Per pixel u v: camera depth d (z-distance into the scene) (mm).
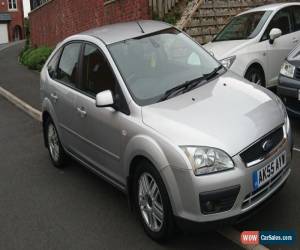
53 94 6461
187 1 13609
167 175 4141
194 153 4039
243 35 9445
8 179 6781
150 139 4348
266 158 4254
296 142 6801
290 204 4930
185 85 5074
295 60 7176
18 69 21594
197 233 4574
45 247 4750
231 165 4023
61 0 22156
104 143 5184
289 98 7102
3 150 8352
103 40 5543
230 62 8586
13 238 5004
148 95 4898
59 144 6680
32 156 7770
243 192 4062
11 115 11508
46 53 21078
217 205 4020
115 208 5438
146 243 4574
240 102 4711
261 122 4402
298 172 5715
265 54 9062
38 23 29062
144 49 5434
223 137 4137
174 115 4477
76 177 6543
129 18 14492
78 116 5703
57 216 5410
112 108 4961
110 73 5168
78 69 5891
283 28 9617
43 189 6250
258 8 10070
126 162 4723
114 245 4625
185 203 4078
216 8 13250
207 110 4527
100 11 16812
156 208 4426
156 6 13312
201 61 5656
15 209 5730
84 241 4773
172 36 5793
